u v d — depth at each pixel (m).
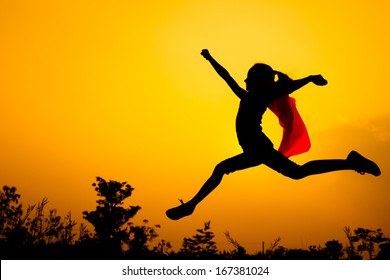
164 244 21.23
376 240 20.83
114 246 19.78
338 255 20.41
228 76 8.20
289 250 19.55
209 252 20.56
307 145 8.30
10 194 19.83
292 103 8.34
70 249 18.67
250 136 7.78
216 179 7.89
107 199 23.44
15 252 17.83
